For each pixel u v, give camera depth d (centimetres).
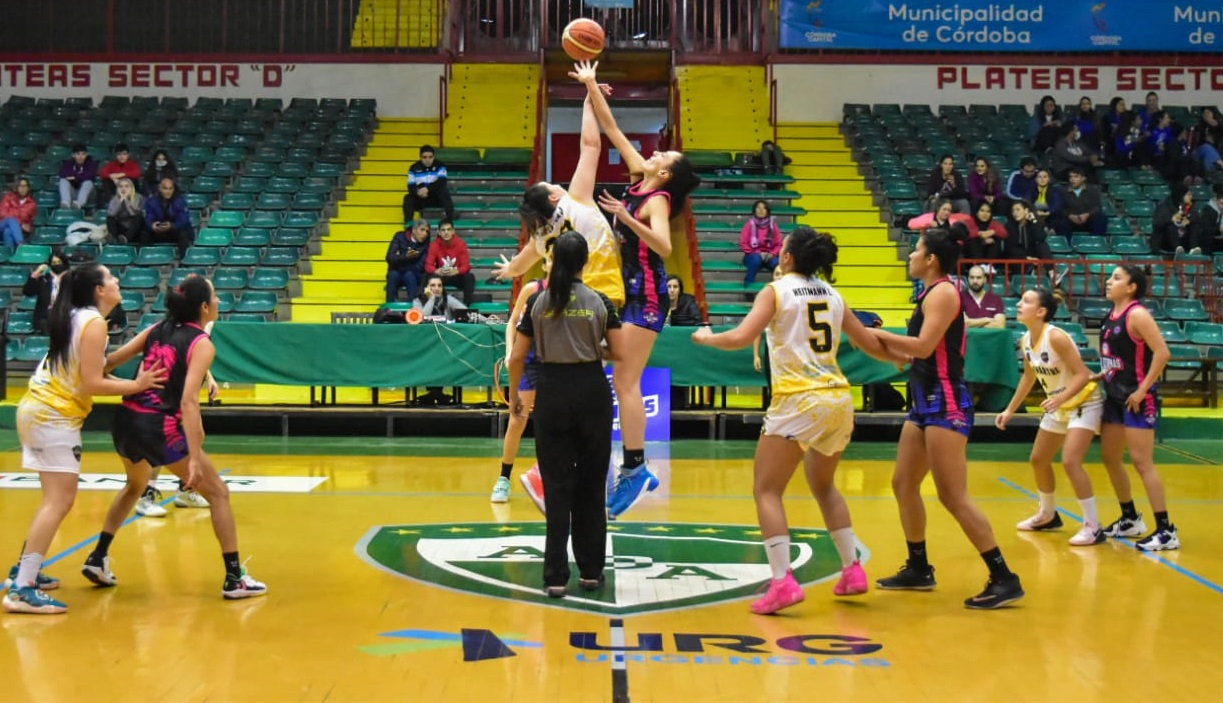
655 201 573
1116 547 664
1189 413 1242
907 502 549
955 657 438
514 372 551
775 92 1914
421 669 414
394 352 1144
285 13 2066
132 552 619
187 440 499
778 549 499
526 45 2062
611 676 407
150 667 415
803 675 412
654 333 595
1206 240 1574
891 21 1911
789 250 510
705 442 1149
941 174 1577
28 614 490
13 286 1462
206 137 1809
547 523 532
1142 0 1903
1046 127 1788
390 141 1869
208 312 538
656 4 2117
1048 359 682
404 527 695
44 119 1855
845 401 501
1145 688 402
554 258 523
